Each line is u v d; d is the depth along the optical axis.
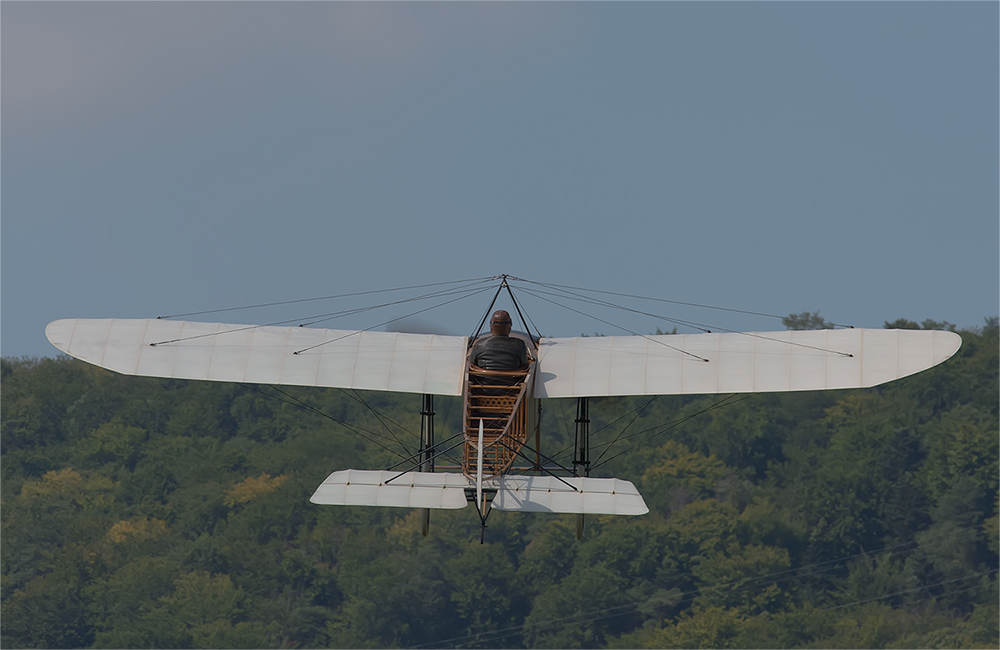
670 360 60.69
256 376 60.50
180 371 60.62
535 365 59.59
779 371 59.00
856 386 57.44
